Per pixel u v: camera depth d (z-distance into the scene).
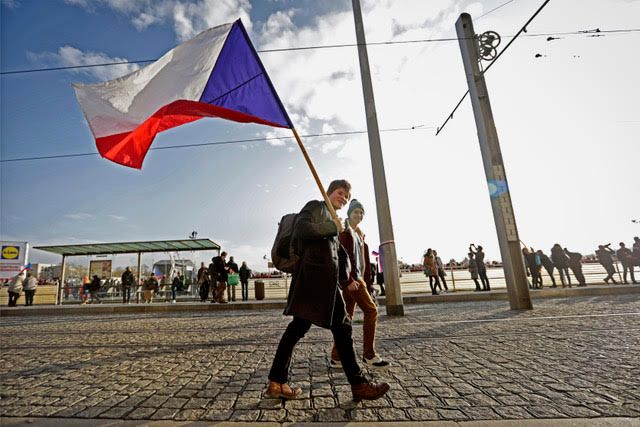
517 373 2.89
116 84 3.14
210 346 4.59
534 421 1.97
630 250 13.68
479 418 2.04
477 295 11.04
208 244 16.78
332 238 2.41
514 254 7.71
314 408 2.28
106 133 3.09
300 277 2.32
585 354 3.39
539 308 7.51
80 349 4.66
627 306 7.12
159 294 16.78
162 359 3.90
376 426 1.97
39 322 8.61
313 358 3.67
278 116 3.06
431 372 3.01
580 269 13.05
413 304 10.50
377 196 7.90
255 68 3.24
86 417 2.24
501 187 8.09
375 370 3.09
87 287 16.48
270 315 8.63
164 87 3.20
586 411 2.09
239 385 2.85
